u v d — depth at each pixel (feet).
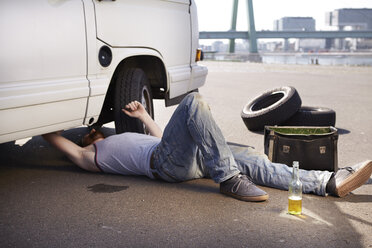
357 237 8.82
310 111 20.72
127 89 14.56
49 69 11.14
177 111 10.85
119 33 13.48
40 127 11.14
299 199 9.95
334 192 11.10
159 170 11.61
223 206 10.46
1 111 10.15
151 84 17.92
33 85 10.78
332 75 74.74
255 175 11.74
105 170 12.69
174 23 17.08
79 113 12.21
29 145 17.13
